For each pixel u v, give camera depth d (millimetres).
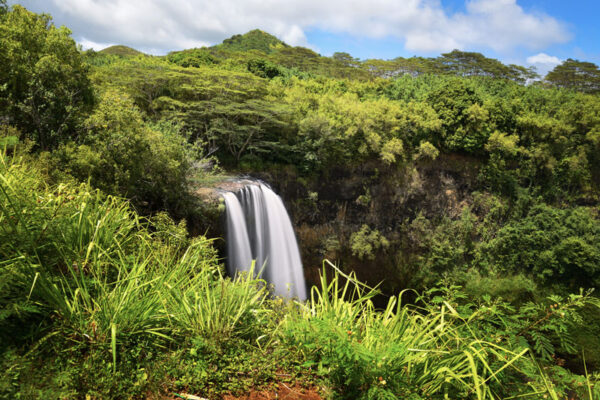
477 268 44812
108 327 2996
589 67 103875
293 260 32875
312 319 3070
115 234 4121
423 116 42938
